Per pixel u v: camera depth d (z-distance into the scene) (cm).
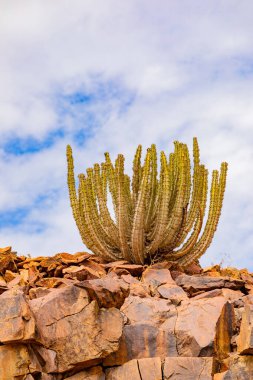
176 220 816
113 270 776
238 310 674
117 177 804
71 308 630
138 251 809
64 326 625
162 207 809
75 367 618
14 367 608
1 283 707
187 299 693
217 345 639
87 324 624
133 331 647
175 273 765
